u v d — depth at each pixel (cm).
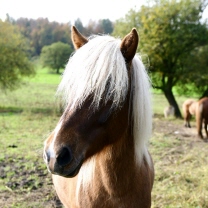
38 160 486
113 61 130
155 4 1288
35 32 3678
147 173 177
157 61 1227
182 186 389
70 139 125
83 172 168
